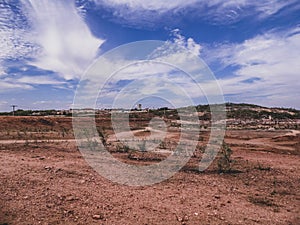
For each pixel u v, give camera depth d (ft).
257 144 70.64
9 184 24.12
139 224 18.56
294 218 20.21
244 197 24.38
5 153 40.34
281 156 49.67
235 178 30.73
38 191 23.11
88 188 24.77
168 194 24.27
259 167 36.55
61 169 30.12
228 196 24.39
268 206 22.50
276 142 76.28
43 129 102.06
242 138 85.87
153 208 21.04
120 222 18.80
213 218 19.63
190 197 23.67
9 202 20.76
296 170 35.78
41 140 62.49
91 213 19.94
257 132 110.11
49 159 36.32
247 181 29.63
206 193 24.91
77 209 20.44
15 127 104.01
